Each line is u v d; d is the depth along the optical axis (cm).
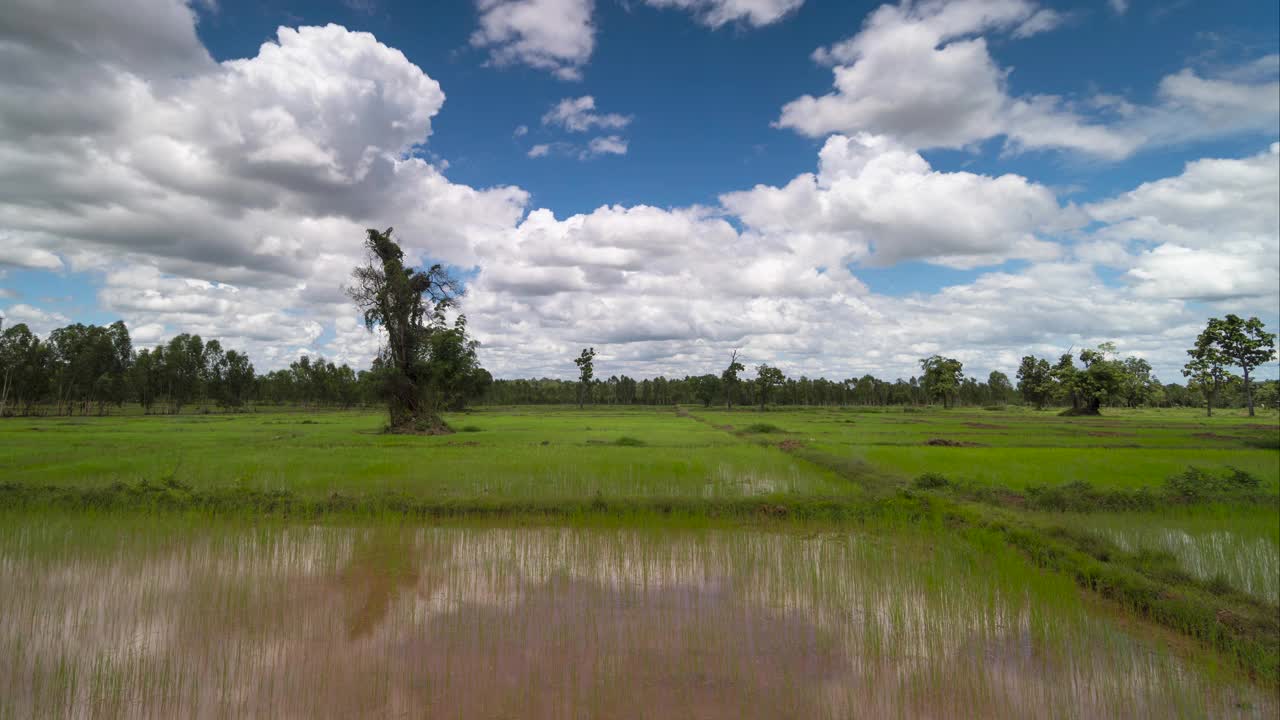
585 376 12762
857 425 5034
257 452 2375
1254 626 788
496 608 864
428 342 3922
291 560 1081
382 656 707
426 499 1506
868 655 727
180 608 849
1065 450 2652
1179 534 1283
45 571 1002
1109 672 698
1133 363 11356
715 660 708
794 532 1335
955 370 11875
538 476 1805
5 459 2072
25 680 644
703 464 2098
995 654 737
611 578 1002
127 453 2302
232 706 597
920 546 1201
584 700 614
